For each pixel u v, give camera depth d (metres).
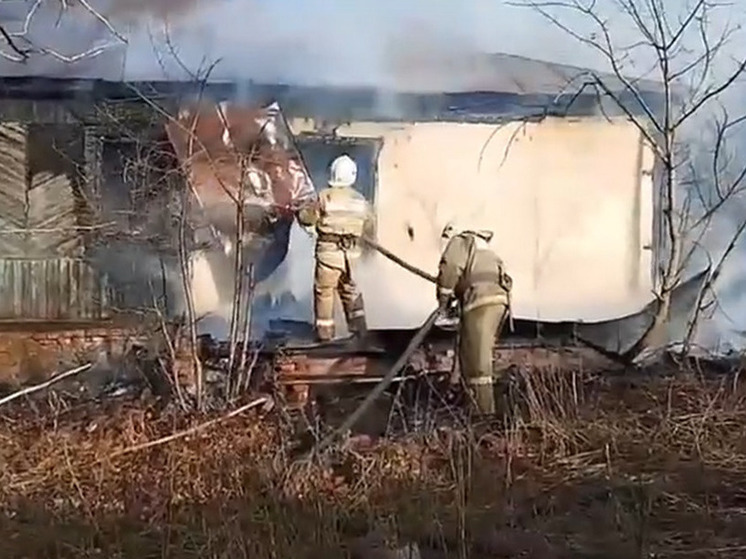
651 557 6.17
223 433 8.34
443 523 6.78
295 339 10.84
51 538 6.62
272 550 6.21
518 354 10.04
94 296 12.19
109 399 9.45
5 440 8.34
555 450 8.17
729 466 7.84
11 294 12.23
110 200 12.20
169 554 6.31
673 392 9.22
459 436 8.10
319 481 7.52
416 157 13.29
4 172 12.34
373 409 9.12
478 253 9.00
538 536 6.54
